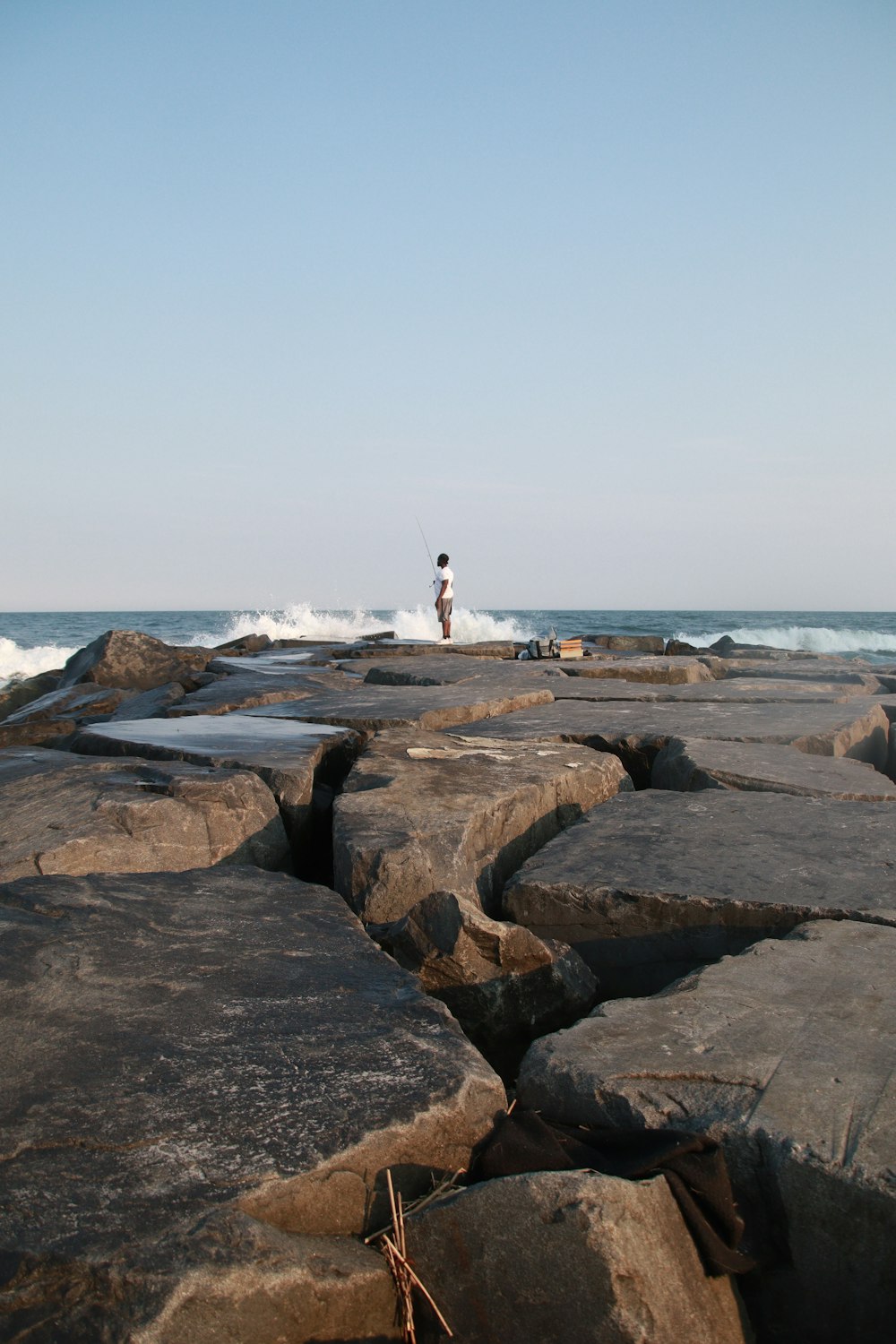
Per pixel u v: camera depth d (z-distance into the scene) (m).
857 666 12.49
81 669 12.87
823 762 6.11
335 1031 2.72
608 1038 2.78
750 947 3.40
